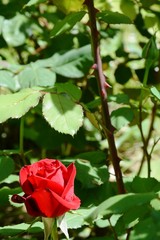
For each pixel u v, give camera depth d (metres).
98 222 0.74
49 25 1.21
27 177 0.62
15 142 1.31
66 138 1.14
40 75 0.90
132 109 0.84
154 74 1.04
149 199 0.55
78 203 0.63
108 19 0.80
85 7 0.85
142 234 0.55
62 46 1.09
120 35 1.23
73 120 0.68
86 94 1.09
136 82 1.14
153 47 0.81
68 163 0.82
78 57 0.96
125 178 0.86
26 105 0.69
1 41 1.04
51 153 1.27
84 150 1.18
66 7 0.80
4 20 1.01
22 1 1.04
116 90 1.21
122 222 0.69
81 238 1.00
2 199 0.80
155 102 0.84
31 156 1.24
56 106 0.69
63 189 0.62
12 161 0.81
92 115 0.74
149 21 1.02
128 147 1.29
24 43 1.10
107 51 1.20
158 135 1.45
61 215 0.63
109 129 0.80
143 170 1.20
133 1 1.01
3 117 0.68
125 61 1.11
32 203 0.61
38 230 0.71
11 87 0.89
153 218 0.54
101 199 0.81
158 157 1.42
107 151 1.16
